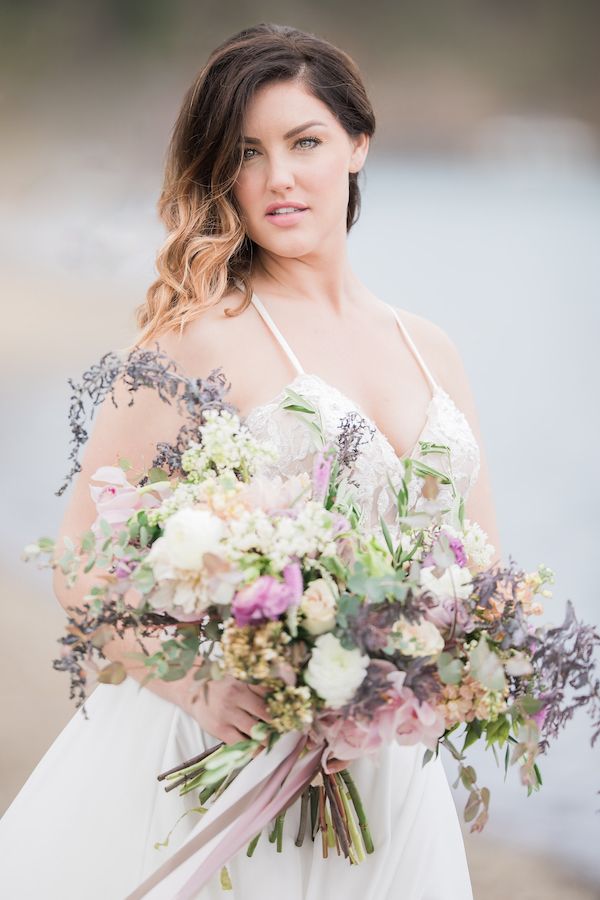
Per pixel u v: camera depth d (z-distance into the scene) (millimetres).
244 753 2576
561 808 5617
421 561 2623
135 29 21312
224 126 3146
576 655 2473
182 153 3291
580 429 11820
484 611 2518
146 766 2912
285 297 3311
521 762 2586
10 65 20609
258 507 2529
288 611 2412
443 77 22328
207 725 2729
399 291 15477
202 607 2424
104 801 2924
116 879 2861
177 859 2629
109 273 15938
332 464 2793
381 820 2928
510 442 11445
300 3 22391
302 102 3127
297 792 2693
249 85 3102
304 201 3168
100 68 21062
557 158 21328
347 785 2828
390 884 2945
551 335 14250
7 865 2959
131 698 3029
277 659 2400
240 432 2697
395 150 21797
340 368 3273
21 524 9281
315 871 2883
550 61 22453
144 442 3061
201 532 2391
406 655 2445
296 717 2445
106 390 2666
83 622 2504
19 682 6777
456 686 2502
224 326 3189
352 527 2684
